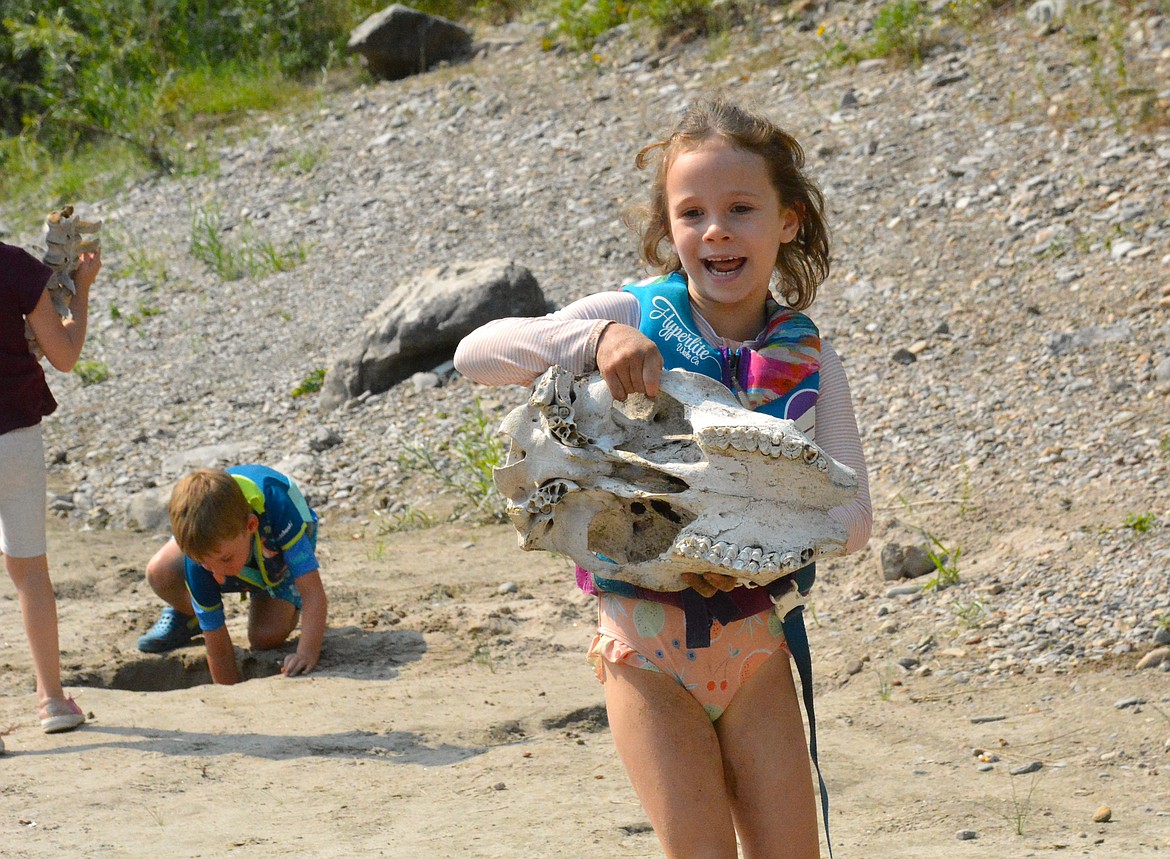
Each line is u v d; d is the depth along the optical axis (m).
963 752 8.42
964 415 13.87
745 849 5.03
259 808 7.41
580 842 6.87
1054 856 6.73
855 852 6.90
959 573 11.23
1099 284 15.29
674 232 5.17
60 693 8.88
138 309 21.36
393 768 8.12
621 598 5.05
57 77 31.77
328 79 29.89
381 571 12.97
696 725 4.94
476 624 11.16
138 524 15.30
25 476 8.70
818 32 23.38
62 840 6.87
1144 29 19.97
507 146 23.47
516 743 8.70
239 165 26.12
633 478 4.89
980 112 19.38
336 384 17.77
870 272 16.95
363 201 23.11
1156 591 10.23
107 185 26.89
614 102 23.81
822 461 4.59
